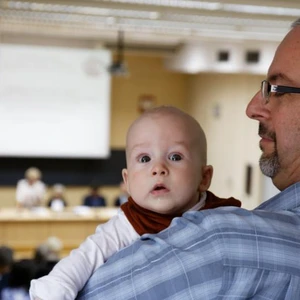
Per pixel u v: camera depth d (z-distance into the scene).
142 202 1.56
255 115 1.46
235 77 12.23
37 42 13.89
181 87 15.67
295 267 1.19
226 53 10.97
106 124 14.47
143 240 1.35
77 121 14.37
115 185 15.10
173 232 1.29
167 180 1.54
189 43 12.20
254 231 1.21
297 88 1.36
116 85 15.31
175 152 1.57
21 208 11.99
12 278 5.80
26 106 14.14
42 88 14.14
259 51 10.58
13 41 13.79
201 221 1.25
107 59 14.09
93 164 15.03
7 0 6.12
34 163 14.67
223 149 13.04
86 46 14.08
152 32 10.15
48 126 14.27
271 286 1.18
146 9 6.14
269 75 1.43
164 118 1.60
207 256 1.19
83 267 1.41
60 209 11.83
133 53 14.18
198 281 1.19
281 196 1.38
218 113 13.24
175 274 1.21
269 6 5.64
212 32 9.21
